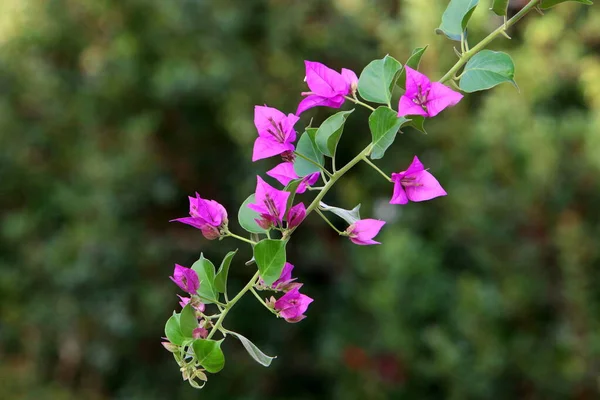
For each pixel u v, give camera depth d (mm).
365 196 5551
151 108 5785
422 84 1172
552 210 4309
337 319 5500
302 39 5641
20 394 5445
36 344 5617
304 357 5918
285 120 1230
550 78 4742
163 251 5629
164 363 5770
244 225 1237
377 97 1216
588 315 4148
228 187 5992
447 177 4980
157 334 5602
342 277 5641
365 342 5199
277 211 1186
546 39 4719
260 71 5695
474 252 4535
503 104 4418
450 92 1162
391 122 1165
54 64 5883
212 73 5461
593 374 4152
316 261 5797
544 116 4602
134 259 5504
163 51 5684
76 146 5734
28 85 5727
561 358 4227
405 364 4699
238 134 5406
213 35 5609
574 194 4309
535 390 4363
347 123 5609
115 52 5609
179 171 5973
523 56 4680
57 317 5473
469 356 4320
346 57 5598
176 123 5898
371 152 1190
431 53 4805
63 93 5777
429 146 5277
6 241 5707
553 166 4219
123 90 5660
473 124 4879
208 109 5820
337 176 1201
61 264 5391
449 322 4539
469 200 4488
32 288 5590
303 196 5699
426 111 1174
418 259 4535
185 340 1176
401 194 1184
